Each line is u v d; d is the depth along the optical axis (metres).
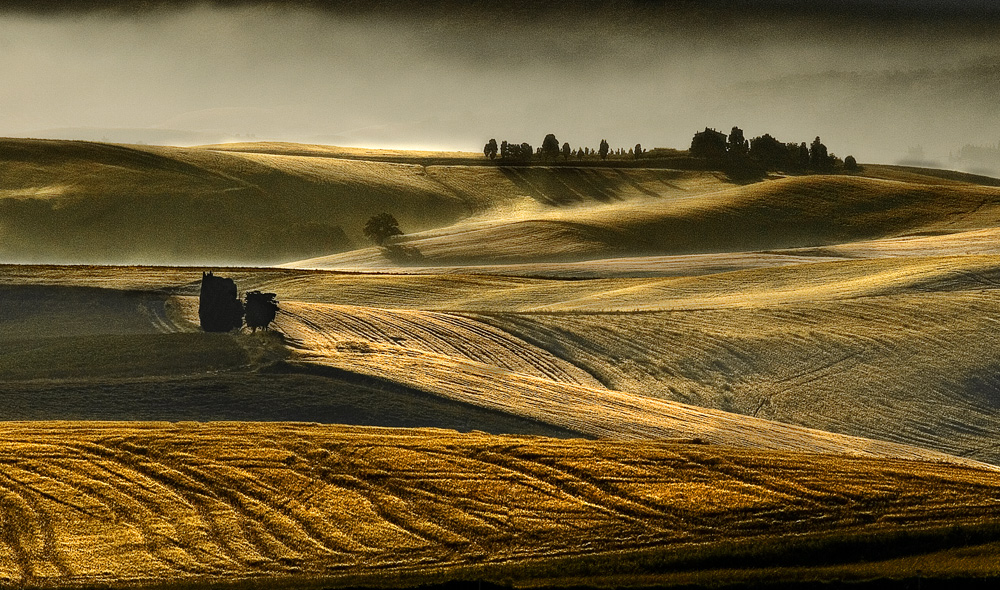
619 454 117.19
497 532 97.75
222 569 91.00
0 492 106.19
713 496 104.69
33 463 114.81
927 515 100.31
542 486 108.00
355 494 106.25
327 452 118.31
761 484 107.88
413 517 100.88
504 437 126.69
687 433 162.00
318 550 94.50
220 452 118.69
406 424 161.50
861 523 98.56
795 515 100.31
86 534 97.00
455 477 110.44
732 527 98.19
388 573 90.06
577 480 109.31
